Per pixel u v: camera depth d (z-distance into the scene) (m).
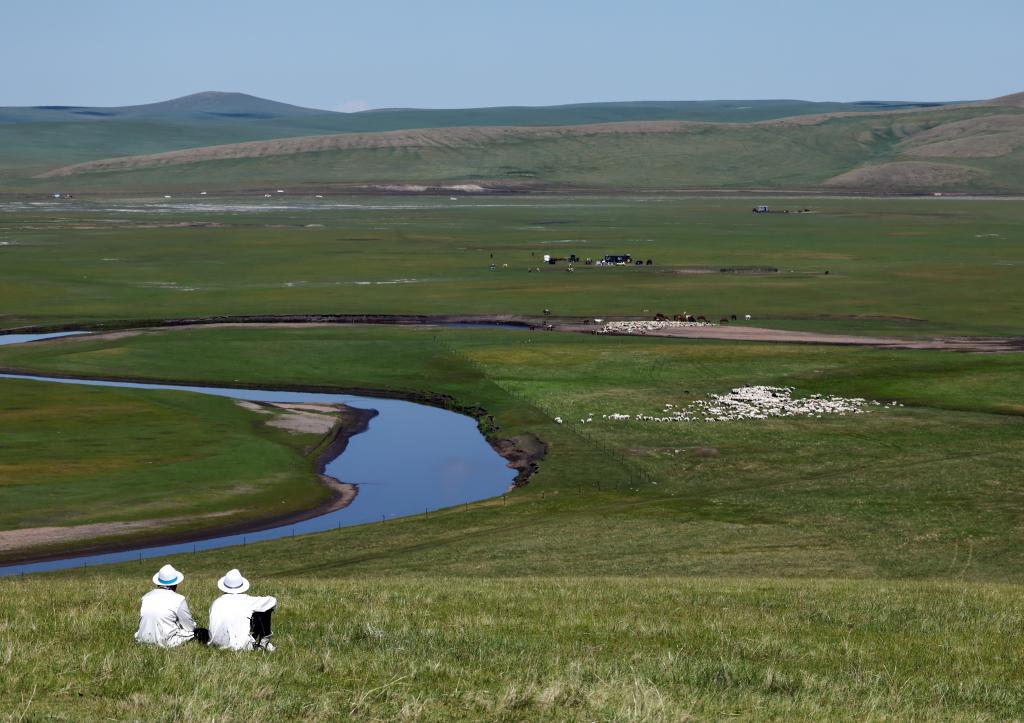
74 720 13.30
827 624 23.98
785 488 74.38
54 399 105.19
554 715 14.44
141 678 15.18
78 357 129.00
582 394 110.94
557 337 142.50
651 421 99.38
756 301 178.62
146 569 55.75
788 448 88.75
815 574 49.72
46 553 63.53
